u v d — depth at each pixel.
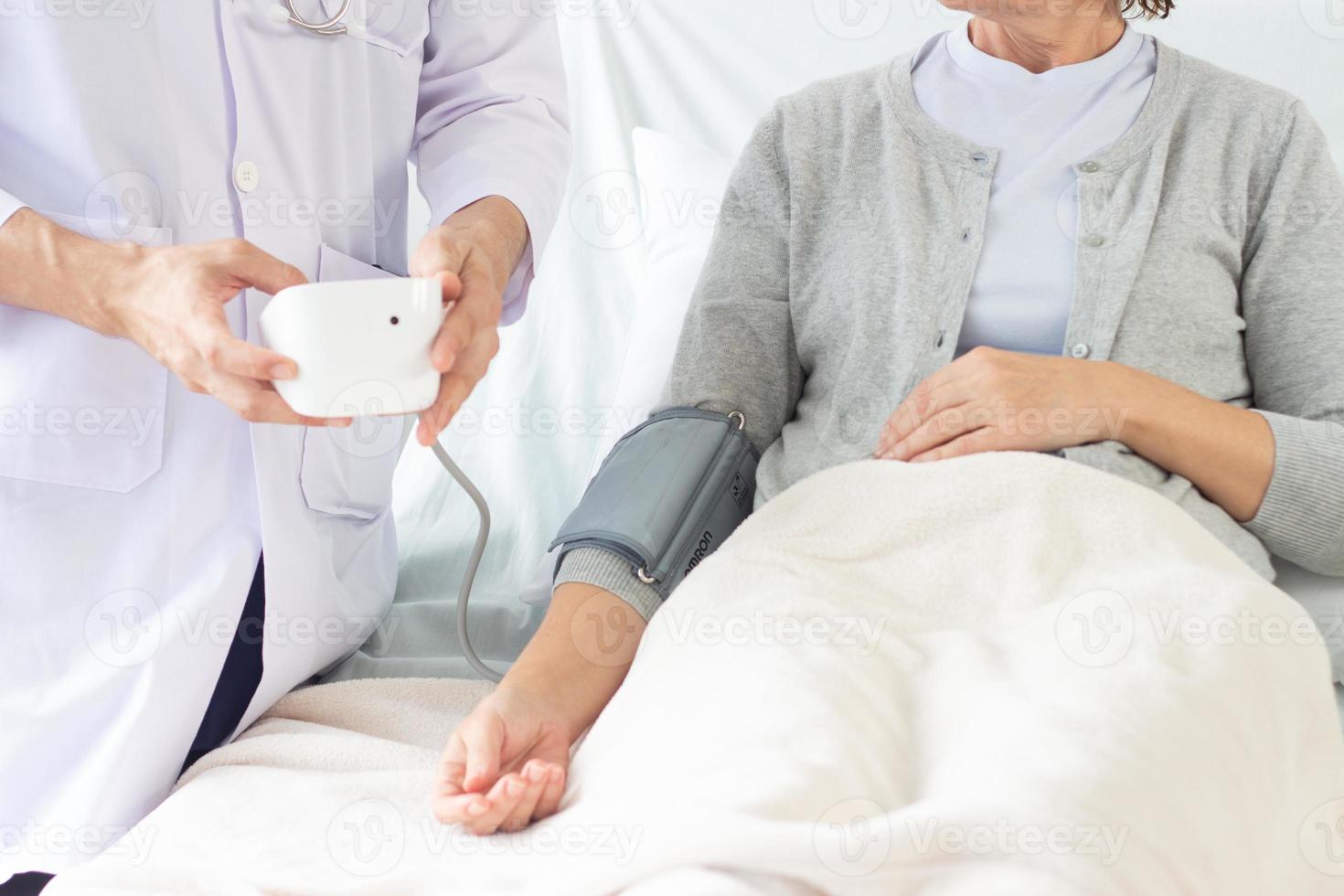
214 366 0.84
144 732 1.01
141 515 1.04
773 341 1.29
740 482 1.21
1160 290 1.13
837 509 1.01
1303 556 1.05
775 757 0.73
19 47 0.97
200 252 0.90
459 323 0.88
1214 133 1.18
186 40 1.03
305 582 1.16
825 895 0.67
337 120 1.17
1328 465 1.01
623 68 1.93
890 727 0.79
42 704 1.01
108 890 0.85
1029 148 1.20
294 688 1.23
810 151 1.29
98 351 0.99
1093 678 0.78
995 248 1.18
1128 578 0.89
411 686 1.17
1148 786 0.70
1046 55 1.21
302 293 0.81
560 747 0.96
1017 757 0.71
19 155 1.01
